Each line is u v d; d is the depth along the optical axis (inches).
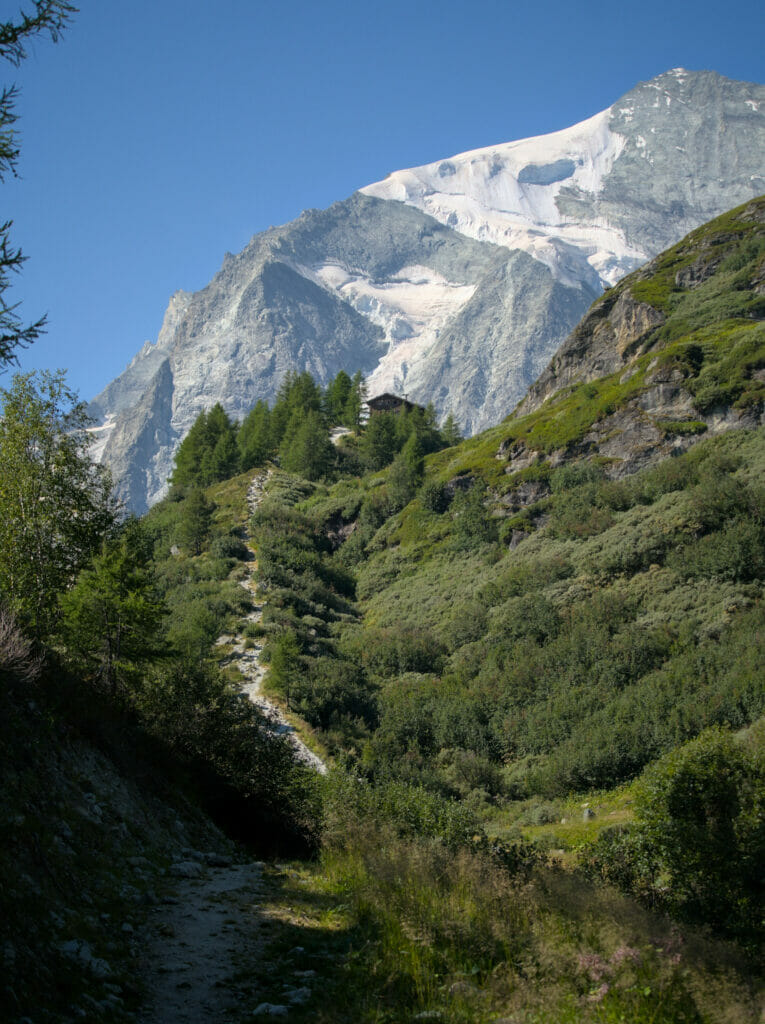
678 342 3319.4
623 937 351.6
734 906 474.0
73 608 758.5
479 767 1659.7
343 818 695.7
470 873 442.0
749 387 2783.0
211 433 4788.4
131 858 445.4
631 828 564.1
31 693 482.3
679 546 2198.6
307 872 535.8
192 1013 287.6
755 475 2332.7
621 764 1487.5
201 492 3567.9
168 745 644.1
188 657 826.2
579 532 2605.8
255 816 661.9
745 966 350.6
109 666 731.4
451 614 2544.3
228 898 427.2
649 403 3034.0
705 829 500.1
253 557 3206.2
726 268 3873.0
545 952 337.4
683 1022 298.7
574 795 1478.8
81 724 524.1
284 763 714.2
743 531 2075.5
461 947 353.4
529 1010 298.5
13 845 348.8
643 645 1855.3
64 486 913.5
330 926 398.9
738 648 1675.7
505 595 2449.6
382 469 4362.7
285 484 4126.5
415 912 381.4
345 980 320.8
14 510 858.1
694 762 533.6
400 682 2164.1
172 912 394.0
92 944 319.3
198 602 2427.4
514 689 1925.4
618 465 2903.5
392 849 531.2
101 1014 271.0
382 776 1546.5
